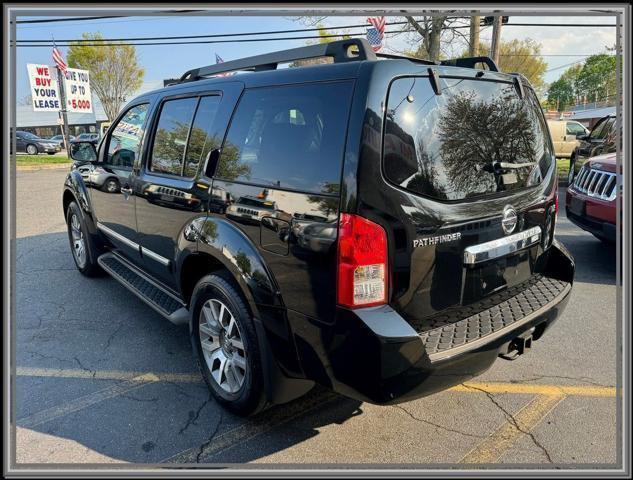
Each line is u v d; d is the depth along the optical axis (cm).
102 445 259
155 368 339
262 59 293
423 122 227
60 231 768
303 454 254
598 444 260
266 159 250
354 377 214
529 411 290
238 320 262
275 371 247
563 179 1395
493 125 264
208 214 285
